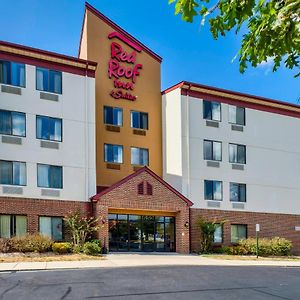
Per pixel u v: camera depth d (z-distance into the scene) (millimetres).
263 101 34219
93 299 11602
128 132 30609
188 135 30234
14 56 25688
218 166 31297
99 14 30688
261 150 33625
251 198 32562
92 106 27656
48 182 25719
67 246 23703
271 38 3389
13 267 18141
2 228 24125
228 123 32250
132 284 13914
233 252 28688
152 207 27438
